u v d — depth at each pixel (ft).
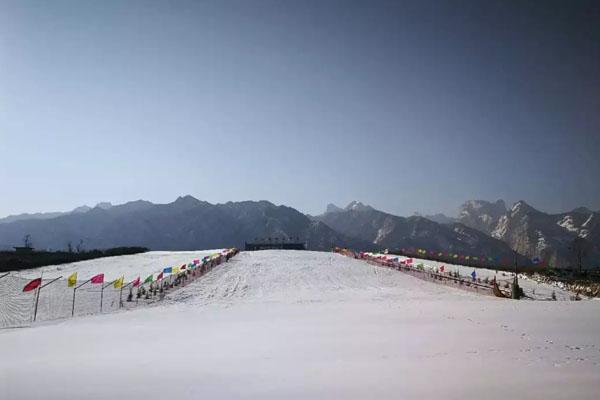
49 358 52.06
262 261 218.38
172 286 139.33
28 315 96.07
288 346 56.65
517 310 88.79
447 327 68.49
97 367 46.75
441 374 41.45
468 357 48.34
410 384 38.37
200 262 197.67
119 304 112.68
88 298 118.21
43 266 190.70
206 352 54.08
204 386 39.01
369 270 196.03
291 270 190.60
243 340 61.67
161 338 65.00
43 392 37.99
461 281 159.43
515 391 35.99
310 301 120.57
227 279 163.63
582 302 106.42
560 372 41.68
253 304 114.52
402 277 179.01
